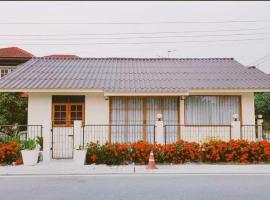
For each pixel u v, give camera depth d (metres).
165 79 15.98
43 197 6.97
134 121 15.15
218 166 10.84
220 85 14.74
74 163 11.36
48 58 20.28
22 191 7.54
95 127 14.91
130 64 19.55
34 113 14.84
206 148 11.50
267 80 15.57
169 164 11.28
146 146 11.46
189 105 15.29
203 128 15.15
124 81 15.56
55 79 15.51
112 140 14.91
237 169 10.28
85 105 14.98
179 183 8.30
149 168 10.40
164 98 15.27
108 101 15.09
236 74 16.89
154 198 6.81
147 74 17.06
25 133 14.30
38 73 16.62
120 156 11.29
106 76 16.48
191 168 10.50
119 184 8.22
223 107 15.30
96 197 6.91
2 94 17.12
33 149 11.36
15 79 15.32
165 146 11.56
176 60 20.56
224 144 11.61
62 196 7.04
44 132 12.23
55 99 14.94
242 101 15.29
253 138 14.68
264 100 25.86
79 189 7.68
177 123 15.17
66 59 20.36
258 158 11.42
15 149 11.38
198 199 6.75
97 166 10.89
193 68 18.42
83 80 15.51
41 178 9.10
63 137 14.67
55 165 11.06
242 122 15.23
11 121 17.22
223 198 6.83
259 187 7.84
